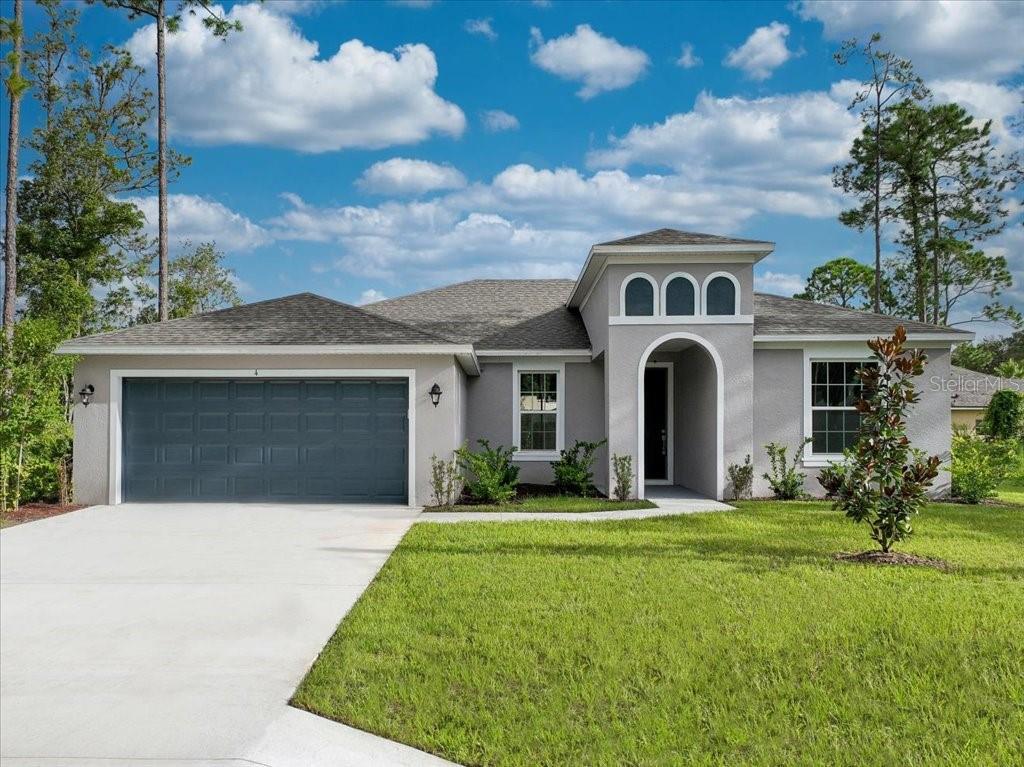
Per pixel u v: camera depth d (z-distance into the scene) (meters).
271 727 4.52
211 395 14.70
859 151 36.38
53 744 4.29
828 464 16.22
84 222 32.66
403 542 10.29
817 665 5.52
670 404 19.14
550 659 5.63
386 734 4.46
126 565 9.04
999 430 27.98
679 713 4.76
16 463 13.70
